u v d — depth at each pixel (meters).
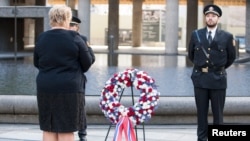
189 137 10.52
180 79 19.91
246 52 44.97
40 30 46.91
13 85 17.00
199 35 8.94
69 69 6.77
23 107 11.82
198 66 8.93
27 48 46.97
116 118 7.86
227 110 11.64
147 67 26.38
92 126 11.68
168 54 41.84
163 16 59.41
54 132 6.77
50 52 6.74
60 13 6.87
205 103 8.99
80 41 6.86
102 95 8.00
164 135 10.71
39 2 50.34
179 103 11.68
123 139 8.92
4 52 39.19
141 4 56.50
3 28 40.19
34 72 22.33
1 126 11.71
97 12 63.97
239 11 64.69
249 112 11.74
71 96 6.72
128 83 7.96
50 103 6.73
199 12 61.44
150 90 7.84
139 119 7.82
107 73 22.14
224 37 8.84
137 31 56.78
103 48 52.03
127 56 37.97
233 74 22.64
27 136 10.45
